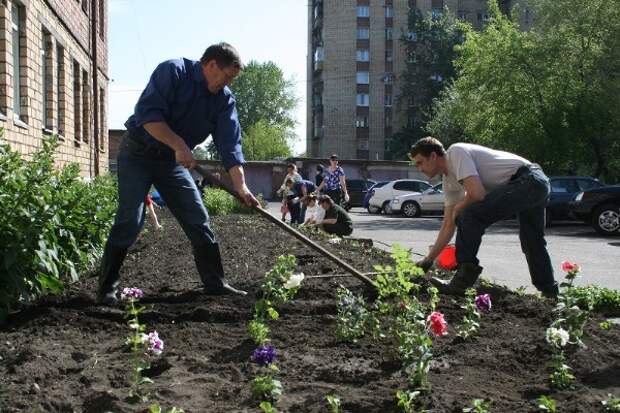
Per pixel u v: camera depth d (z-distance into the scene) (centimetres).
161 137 515
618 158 2984
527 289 765
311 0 8088
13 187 549
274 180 5566
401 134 7019
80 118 1889
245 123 9962
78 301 529
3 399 311
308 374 359
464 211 581
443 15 7138
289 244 1009
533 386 342
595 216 1759
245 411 304
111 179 1392
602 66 2906
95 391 323
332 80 7412
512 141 3045
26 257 530
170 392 327
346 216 1406
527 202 581
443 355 397
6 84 1084
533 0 3188
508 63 2992
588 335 437
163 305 513
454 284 577
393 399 315
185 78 529
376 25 7369
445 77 7050
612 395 320
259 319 462
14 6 1169
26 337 430
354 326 426
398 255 462
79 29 1844
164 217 1788
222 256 852
